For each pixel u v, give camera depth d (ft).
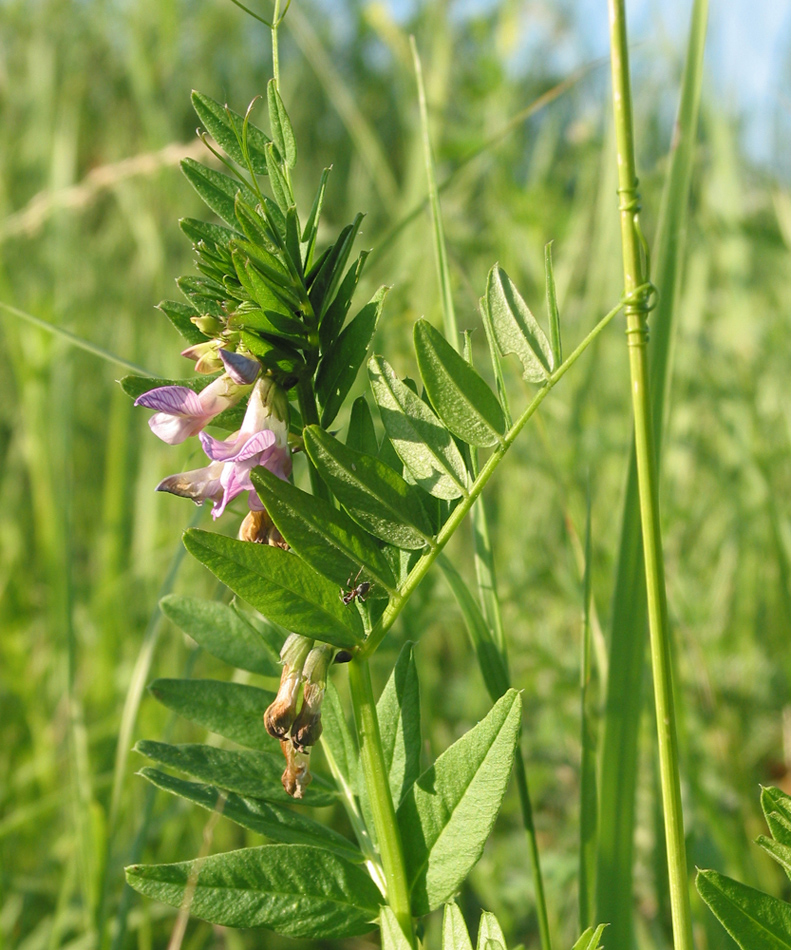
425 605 1.02
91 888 0.96
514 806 1.22
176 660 1.33
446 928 0.67
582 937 0.67
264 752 0.73
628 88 0.68
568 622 1.38
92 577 1.62
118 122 2.35
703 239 1.75
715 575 1.50
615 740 0.80
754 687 1.28
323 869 0.69
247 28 2.68
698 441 1.62
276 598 0.67
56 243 1.88
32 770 1.19
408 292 1.25
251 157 0.74
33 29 2.31
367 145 1.75
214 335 0.70
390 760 0.73
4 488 1.73
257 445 0.67
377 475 0.68
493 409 0.68
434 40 1.92
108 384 1.94
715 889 0.67
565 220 1.87
